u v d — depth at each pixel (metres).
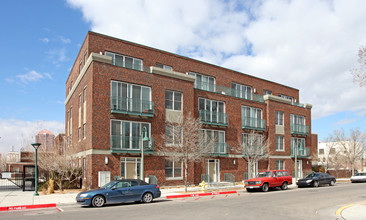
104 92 23.22
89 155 22.64
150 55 28.33
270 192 22.77
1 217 12.56
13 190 24.84
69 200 17.95
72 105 31.72
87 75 24.53
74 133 29.52
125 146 23.59
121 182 16.47
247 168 32.94
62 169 24.17
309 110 42.47
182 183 26.55
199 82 31.08
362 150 49.91
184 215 12.41
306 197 18.97
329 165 50.19
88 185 22.44
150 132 25.11
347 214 12.42
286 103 38.69
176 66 30.00
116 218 11.80
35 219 11.89
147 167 24.56
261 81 38.47
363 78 14.53
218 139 30.75
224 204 15.88
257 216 12.21
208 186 27.20
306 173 40.12
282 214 12.73
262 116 35.78
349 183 33.47
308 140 41.62
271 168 35.19
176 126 25.11
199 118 27.05
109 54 26.11
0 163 63.59
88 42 25.12
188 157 23.92
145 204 16.17
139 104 24.66
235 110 32.75
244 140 33.19
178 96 27.45
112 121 23.47
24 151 49.81
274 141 36.09
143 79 25.28
